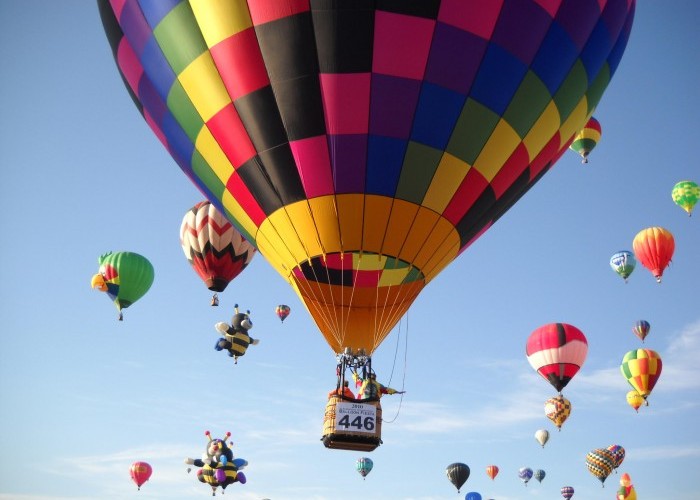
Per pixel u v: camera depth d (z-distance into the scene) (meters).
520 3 13.45
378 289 14.27
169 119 14.72
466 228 14.16
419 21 12.98
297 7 13.05
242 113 13.52
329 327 14.21
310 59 13.10
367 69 13.04
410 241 13.50
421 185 13.35
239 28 13.30
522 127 14.02
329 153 13.23
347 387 12.99
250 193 13.95
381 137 13.17
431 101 13.16
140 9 14.33
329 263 13.97
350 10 12.95
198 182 15.11
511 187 14.56
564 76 14.36
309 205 13.41
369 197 13.29
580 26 14.31
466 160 13.54
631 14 15.84
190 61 13.81
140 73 14.84
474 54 13.23
